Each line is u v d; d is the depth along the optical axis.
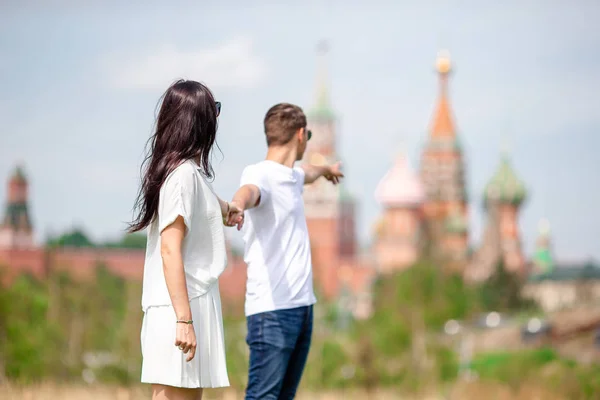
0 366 44.62
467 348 64.88
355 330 69.94
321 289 74.38
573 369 28.88
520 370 31.78
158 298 6.33
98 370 51.16
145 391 21.88
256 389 7.77
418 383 54.56
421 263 103.50
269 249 7.89
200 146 6.49
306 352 8.05
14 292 50.94
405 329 67.50
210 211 6.48
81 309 71.75
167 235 6.22
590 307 82.88
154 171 6.37
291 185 8.07
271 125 8.20
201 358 6.31
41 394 18.20
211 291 6.46
